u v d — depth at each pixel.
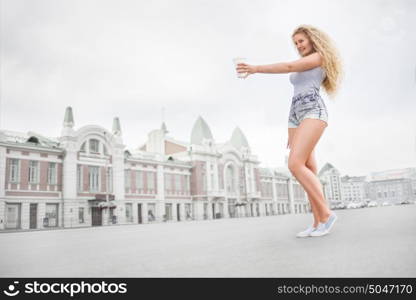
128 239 6.74
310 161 4.98
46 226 30.72
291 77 5.01
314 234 4.71
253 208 56.12
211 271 2.66
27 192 29.80
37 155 30.91
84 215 33.28
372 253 2.99
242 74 4.43
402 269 2.34
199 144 48.72
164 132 54.94
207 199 47.59
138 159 39.59
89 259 3.68
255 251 3.59
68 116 33.09
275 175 63.06
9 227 28.53
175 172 44.62
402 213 11.60
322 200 4.76
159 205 41.41
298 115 4.82
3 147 28.48
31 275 2.83
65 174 32.25
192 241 5.32
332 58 4.67
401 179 100.56
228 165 52.97
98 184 35.00
